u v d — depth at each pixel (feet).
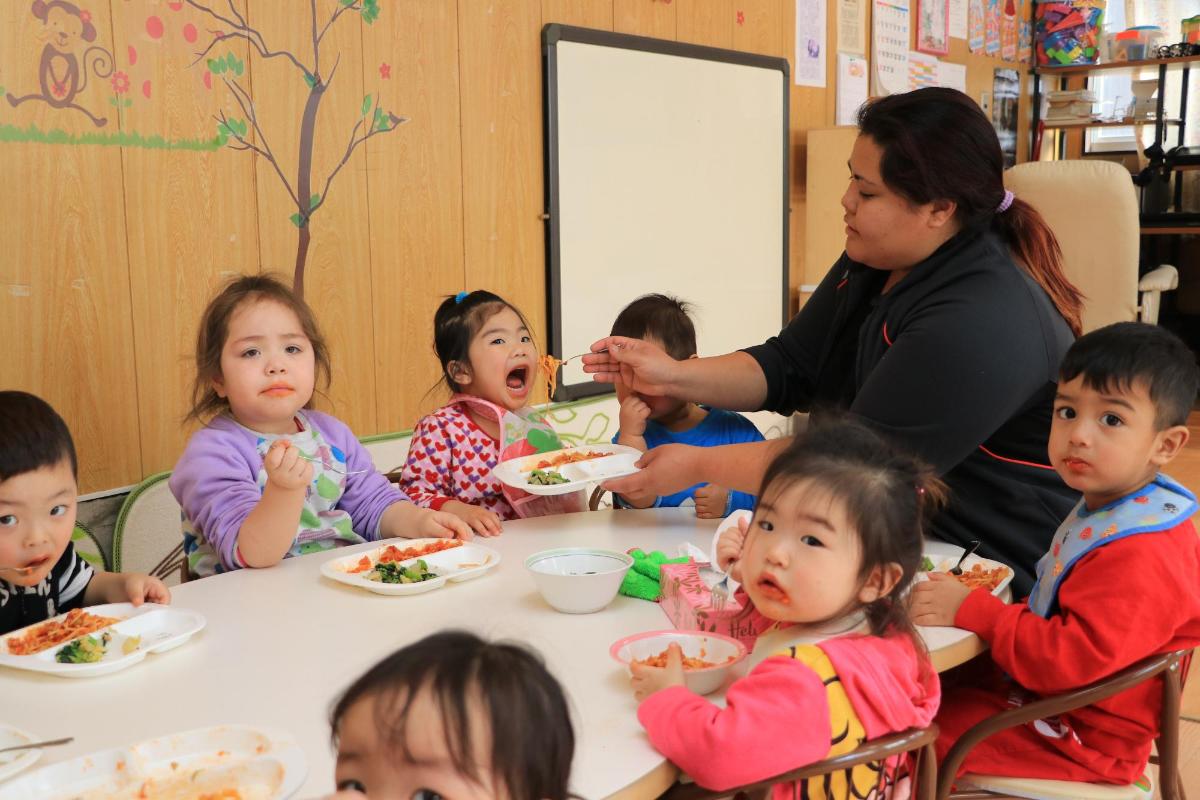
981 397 5.28
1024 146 21.99
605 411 12.35
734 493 6.54
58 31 7.34
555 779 2.21
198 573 5.90
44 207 7.40
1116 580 4.34
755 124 14.11
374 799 2.10
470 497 7.12
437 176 10.07
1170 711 4.46
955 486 5.60
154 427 8.17
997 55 20.54
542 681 2.24
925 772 3.87
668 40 12.59
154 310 8.08
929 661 3.85
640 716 3.50
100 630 4.44
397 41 9.57
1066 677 4.31
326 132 9.08
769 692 3.39
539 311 11.39
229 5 8.29
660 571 4.85
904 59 17.54
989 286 5.51
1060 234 13.15
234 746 3.22
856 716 3.52
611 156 11.96
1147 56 20.95
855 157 5.82
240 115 8.46
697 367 6.88
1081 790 4.52
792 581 3.69
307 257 9.05
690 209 13.21
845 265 6.90
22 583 4.60
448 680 2.15
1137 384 4.43
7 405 4.54
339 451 6.34
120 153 7.77
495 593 4.97
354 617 4.67
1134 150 23.18
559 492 5.90
